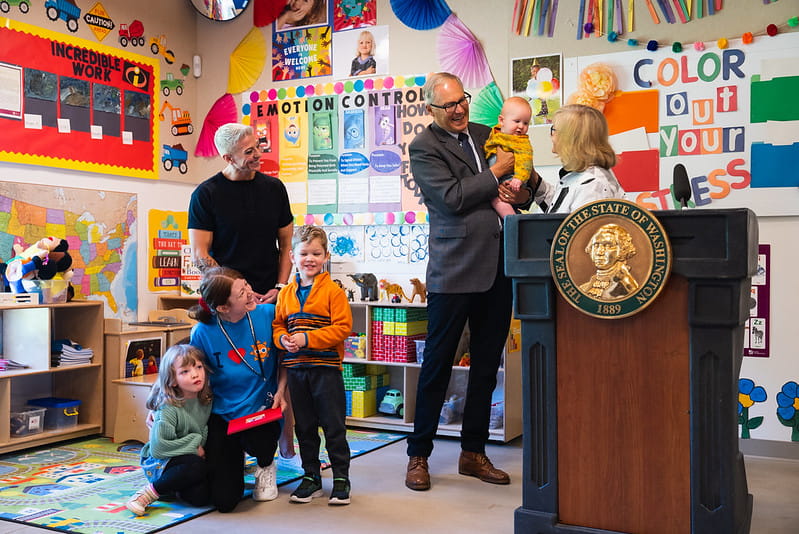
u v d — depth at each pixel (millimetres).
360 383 4617
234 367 3053
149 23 5133
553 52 4363
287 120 5203
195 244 3336
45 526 2775
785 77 3863
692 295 2025
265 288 3434
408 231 4793
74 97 4641
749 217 1997
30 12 4395
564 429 2217
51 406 4246
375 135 4902
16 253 4309
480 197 3141
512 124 3262
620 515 2148
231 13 5285
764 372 3939
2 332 4219
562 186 2594
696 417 2033
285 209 3574
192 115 5465
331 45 5051
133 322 4988
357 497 3146
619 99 4211
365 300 4723
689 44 4062
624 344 2133
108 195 4844
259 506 3023
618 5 4211
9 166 4285
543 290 2221
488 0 4539
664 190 4121
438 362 3279
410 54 4785
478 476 3432
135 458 3844
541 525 2215
